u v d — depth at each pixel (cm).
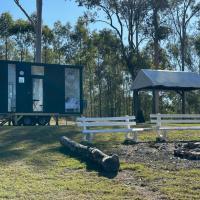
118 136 1850
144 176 1148
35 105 2800
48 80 2855
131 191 1019
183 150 1424
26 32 6253
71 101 2934
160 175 1155
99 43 5722
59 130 2041
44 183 1103
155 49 5066
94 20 4875
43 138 1823
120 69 6669
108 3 4762
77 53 6391
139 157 1399
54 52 6494
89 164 1309
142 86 3275
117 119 1772
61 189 1044
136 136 1731
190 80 3300
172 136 1889
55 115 2872
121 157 1402
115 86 6881
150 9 4816
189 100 6675
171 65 6134
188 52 6138
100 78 6806
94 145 1630
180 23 5666
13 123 2739
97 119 1752
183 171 1191
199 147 1530
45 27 6394
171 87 3288
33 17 4756
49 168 1279
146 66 5100
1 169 1262
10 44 6544
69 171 1241
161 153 1462
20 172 1227
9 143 1717
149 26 4894
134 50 4972
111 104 7006
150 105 6681
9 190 1036
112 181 1120
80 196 986
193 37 6019
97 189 1040
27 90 2775
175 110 6731
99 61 6581
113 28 4894
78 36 6312
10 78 2723
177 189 1026
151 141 1747
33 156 1445
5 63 2709
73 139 1784
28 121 2789
